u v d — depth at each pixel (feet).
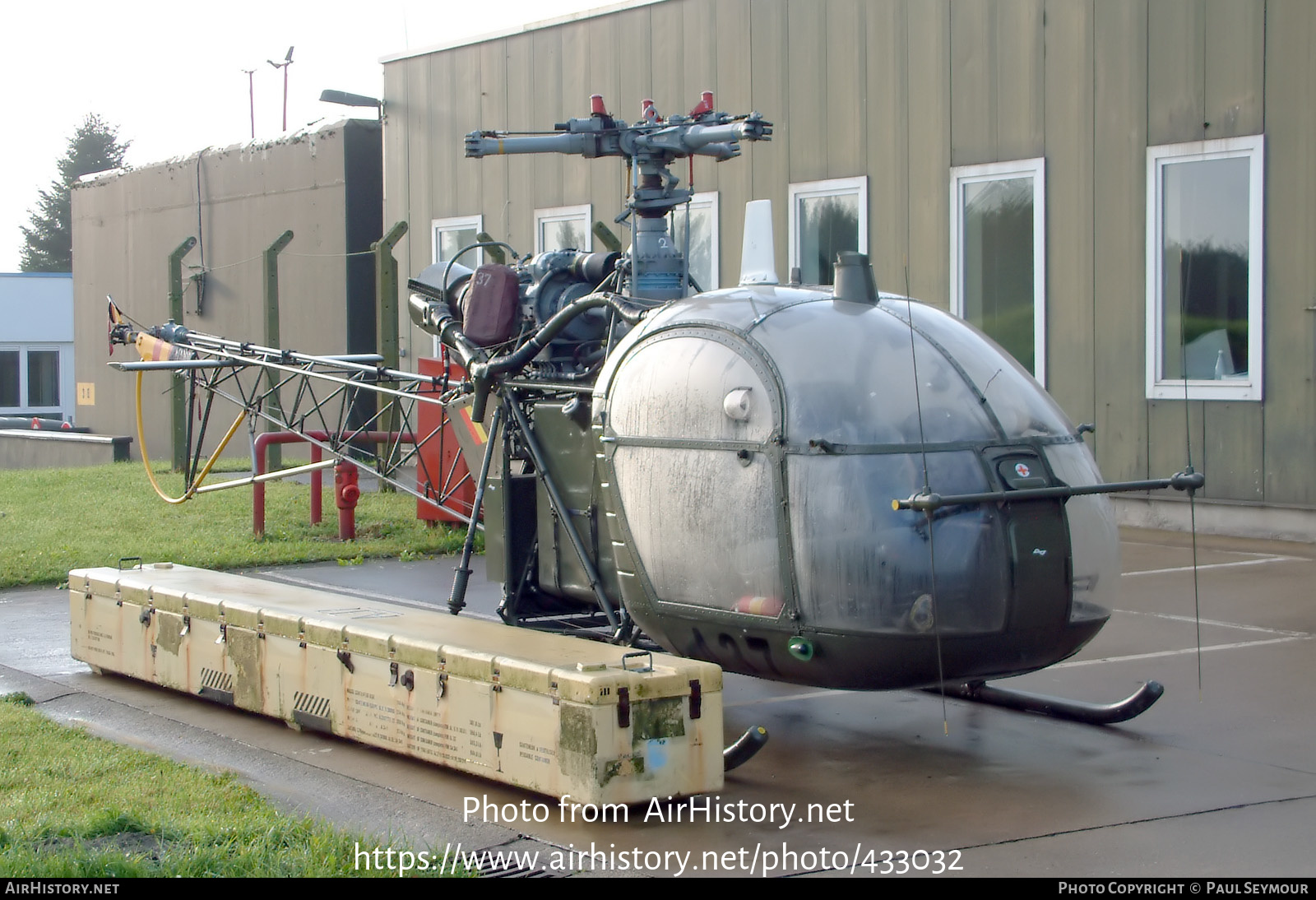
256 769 19.69
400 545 41.63
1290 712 22.35
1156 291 42.96
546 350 24.85
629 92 57.26
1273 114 40.24
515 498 24.56
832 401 18.08
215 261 81.71
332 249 73.10
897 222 49.06
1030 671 18.75
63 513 47.16
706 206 55.01
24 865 14.71
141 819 16.60
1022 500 17.78
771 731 21.66
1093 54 43.93
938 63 47.57
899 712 22.82
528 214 62.18
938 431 17.95
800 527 17.88
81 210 94.48
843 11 50.01
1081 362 44.93
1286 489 40.68
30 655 28.07
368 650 19.95
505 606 24.47
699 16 54.54
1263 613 30.37
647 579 19.99
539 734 17.30
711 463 18.98
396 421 52.80
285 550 40.37
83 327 95.20
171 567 27.50
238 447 79.87
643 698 16.92
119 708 23.61
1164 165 42.70
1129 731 21.43
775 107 52.37
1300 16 39.58
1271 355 40.75
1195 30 41.73
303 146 74.69
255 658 22.12
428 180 67.21
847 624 17.62
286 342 76.54
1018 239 46.19
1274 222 40.45
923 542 17.43
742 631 18.75
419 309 28.07
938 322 19.70
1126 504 44.09
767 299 19.89
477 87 64.03
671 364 19.90
